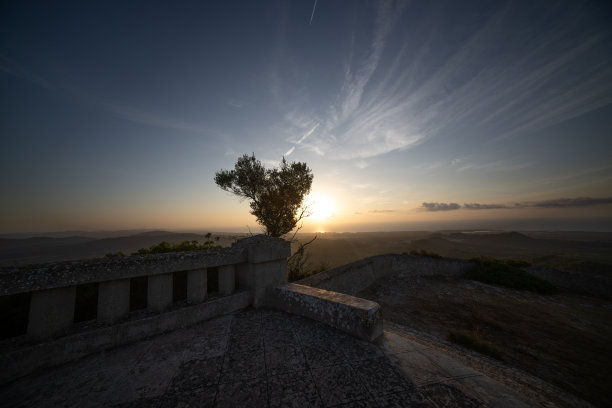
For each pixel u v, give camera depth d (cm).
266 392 189
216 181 835
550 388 343
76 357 239
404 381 206
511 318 673
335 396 186
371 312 277
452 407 177
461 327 596
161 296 307
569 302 894
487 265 1204
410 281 1065
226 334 290
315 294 344
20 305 300
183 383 200
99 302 268
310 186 867
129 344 269
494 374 346
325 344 266
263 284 386
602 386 374
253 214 862
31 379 209
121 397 184
